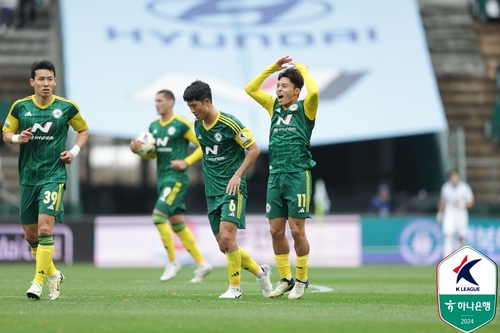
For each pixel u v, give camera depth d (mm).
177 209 37906
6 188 71438
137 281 38688
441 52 84188
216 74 70188
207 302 25141
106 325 19188
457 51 84438
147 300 25875
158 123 37906
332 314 21938
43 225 24891
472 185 79062
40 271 25062
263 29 74125
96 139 91688
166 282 37844
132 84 68875
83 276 44062
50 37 79500
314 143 67250
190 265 60500
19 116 25438
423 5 86625
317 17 75438
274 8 75812
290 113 25766
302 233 25906
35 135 25219
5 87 77000
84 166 90625
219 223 27172
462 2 86938
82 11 72438
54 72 25484
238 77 70250
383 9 76375
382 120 69000
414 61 73312
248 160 25719
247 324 19469
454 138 76500
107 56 70250
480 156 80500
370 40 74250
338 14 75750
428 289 34031
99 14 72688
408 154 86625
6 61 77938
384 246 64188
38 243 25578
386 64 72812
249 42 73000
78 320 20078
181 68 70375
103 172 93875
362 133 68062
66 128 25875
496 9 86688
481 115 82125
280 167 25797
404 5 76750
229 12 75125
